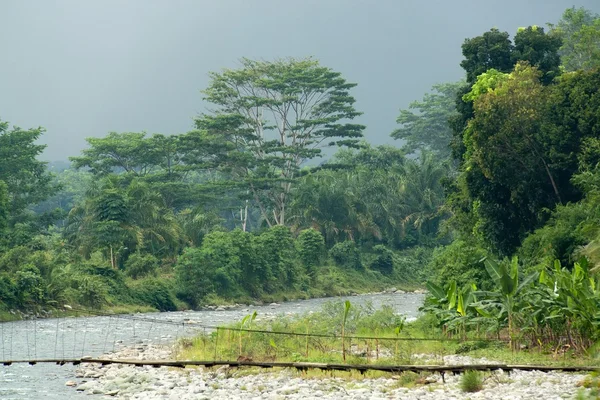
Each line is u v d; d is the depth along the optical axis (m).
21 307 58.78
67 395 24.05
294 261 93.94
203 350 32.31
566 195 47.75
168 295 73.81
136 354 34.53
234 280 82.81
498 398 19.25
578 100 44.59
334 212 107.00
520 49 58.12
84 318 59.06
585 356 26.14
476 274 41.75
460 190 58.38
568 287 28.16
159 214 85.12
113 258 77.56
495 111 47.50
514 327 30.25
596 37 63.66
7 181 94.31
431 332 35.16
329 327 36.75
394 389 21.89
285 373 26.16
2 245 71.62
